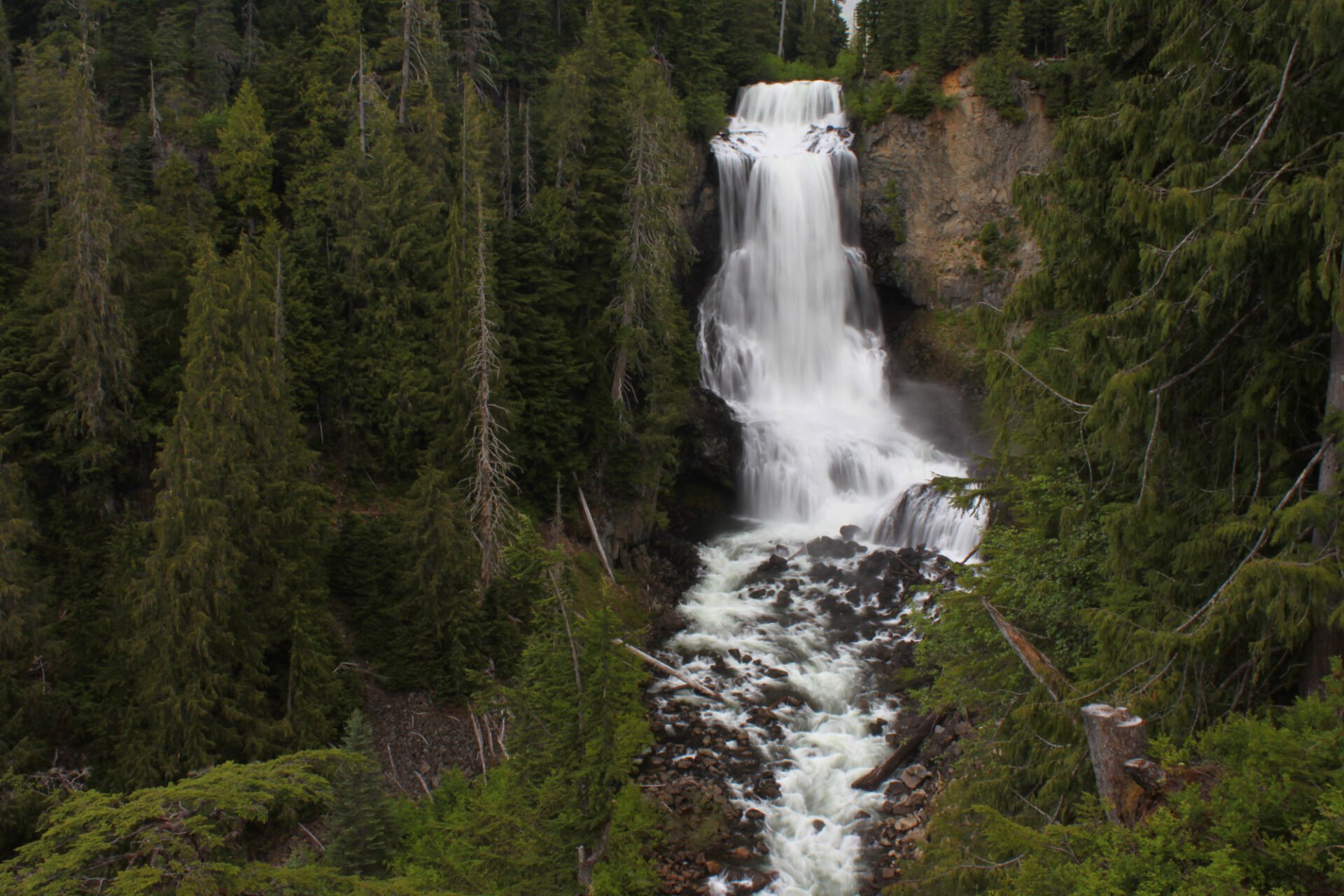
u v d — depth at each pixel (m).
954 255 56.56
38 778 21.75
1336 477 10.04
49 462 28.95
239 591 23.64
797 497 44.19
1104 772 10.01
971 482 19.03
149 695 22.08
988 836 10.80
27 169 34.53
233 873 9.31
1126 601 12.96
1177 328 11.36
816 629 33.41
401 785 24.67
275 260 31.88
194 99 43.34
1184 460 12.59
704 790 24.22
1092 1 13.91
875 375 56.72
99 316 28.42
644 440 37.59
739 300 54.00
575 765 15.16
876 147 57.50
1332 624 9.37
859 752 25.94
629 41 50.38
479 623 28.17
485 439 30.03
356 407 34.16
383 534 30.19
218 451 23.33
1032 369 14.30
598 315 38.69
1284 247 10.67
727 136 56.81
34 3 45.44
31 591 23.17
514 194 40.66
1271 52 11.19
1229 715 9.77
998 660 17.09
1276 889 7.02
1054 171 13.52
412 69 41.97
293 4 47.47
